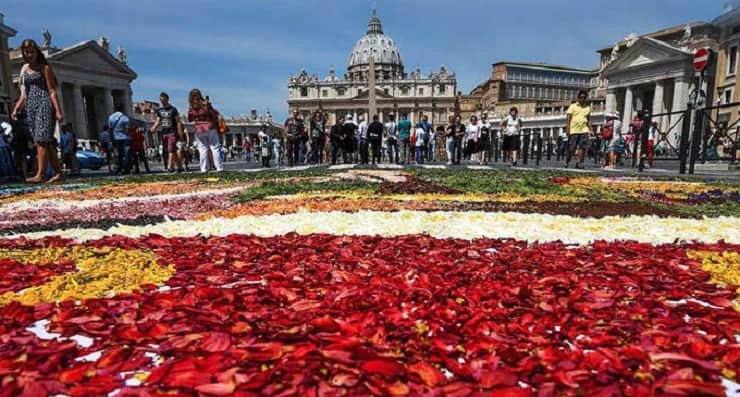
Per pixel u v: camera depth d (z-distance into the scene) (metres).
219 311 1.80
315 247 3.03
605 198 5.88
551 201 5.64
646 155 13.24
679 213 4.56
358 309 1.83
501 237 3.45
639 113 14.01
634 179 8.73
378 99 121.00
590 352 1.44
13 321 1.75
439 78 122.31
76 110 59.31
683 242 3.23
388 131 18.77
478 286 2.11
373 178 9.47
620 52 69.19
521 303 1.88
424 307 1.83
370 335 1.56
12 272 2.43
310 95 129.00
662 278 2.27
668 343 1.53
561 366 1.35
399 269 2.44
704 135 12.09
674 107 52.16
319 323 1.62
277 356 1.38
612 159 13.41
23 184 8.61
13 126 10.56
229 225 4.02
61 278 2.30
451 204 5.38
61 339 1.64
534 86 113.75
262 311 1.81
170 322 1.73
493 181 8.18
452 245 3.10
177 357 1.45
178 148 13.54
